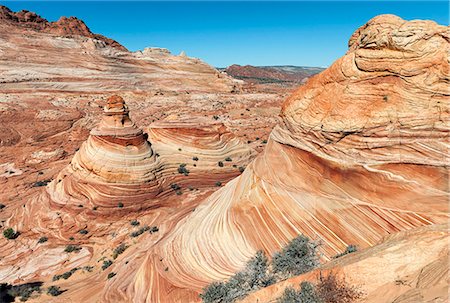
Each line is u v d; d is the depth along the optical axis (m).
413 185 11.07
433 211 10.73
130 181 31.52
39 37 103.06
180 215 28.53
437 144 10.57
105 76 94.19
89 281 21.28
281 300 8.83
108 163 31.31
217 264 15.62
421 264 8.12
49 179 44.53
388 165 11.55
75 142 60.50
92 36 145.88
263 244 14.91
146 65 109.06
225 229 16.81
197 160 38.47
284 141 16.02
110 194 30.62
